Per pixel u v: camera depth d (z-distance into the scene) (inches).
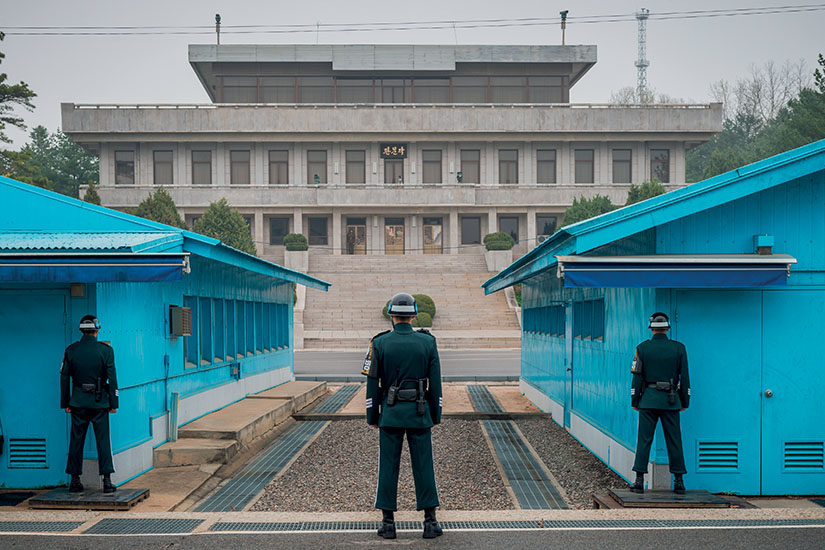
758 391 342.6
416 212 2245.3
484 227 2284.7
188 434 460.1
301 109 2207.2
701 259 307.1
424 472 260.4
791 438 342.6
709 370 341.7
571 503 350.6
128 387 389.7
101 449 336.2
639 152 2277.3
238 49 2388.0
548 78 2477.9
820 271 346.3
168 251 374.0
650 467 339.9
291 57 2393.0
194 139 2209.6
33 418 362.0
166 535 263.6
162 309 443.8
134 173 2233.0
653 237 342.6
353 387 863.7
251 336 681.6
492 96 2474.2
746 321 343.3
